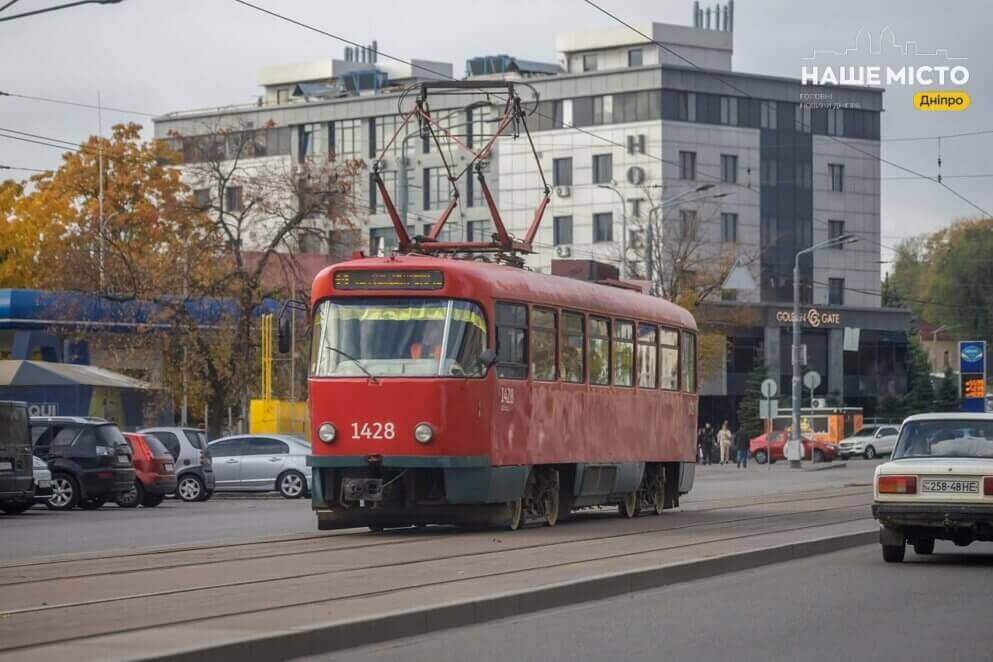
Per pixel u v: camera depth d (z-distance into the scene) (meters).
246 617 13.84
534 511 27.84
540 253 104.00
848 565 21.61
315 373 25.58
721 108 103.06
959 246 129.12
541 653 12.90
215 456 46.28
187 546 22.91
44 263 74.00
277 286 60.16
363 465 25.16
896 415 109.69
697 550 21.88
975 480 20.89
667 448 34.22
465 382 25.17
